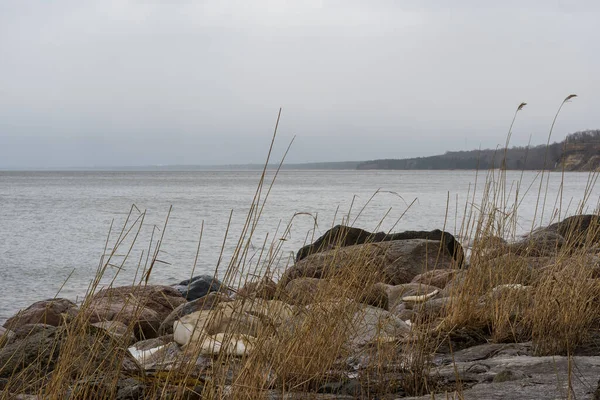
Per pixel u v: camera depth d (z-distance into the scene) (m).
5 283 21.38
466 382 5.52
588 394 4.82
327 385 5.41
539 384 5.18
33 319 10.14
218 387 4.59
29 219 48.81
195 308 9.23
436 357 6.59
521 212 46.75
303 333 5.62
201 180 196.38
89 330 4.90
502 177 8.53
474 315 7.66
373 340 6.29
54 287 20.61
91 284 4.66
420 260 13.77
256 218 4.86
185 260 26.22
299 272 8.61
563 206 52.91
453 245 14.42
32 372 4.96
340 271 6.71
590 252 9.05
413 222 43.56
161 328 9.22
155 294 10.73
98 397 4.38
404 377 5.63
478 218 8.42
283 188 121.38
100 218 49.50
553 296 7.31
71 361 4.38
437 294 10.06
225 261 25.75
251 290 6.22
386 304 8.93
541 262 9.38
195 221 46.25
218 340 5.68
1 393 4.54
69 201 75.38
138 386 4.53
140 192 103.94
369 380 5.50
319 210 56.03
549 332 6.88
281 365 5.25
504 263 8.38
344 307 6.16
